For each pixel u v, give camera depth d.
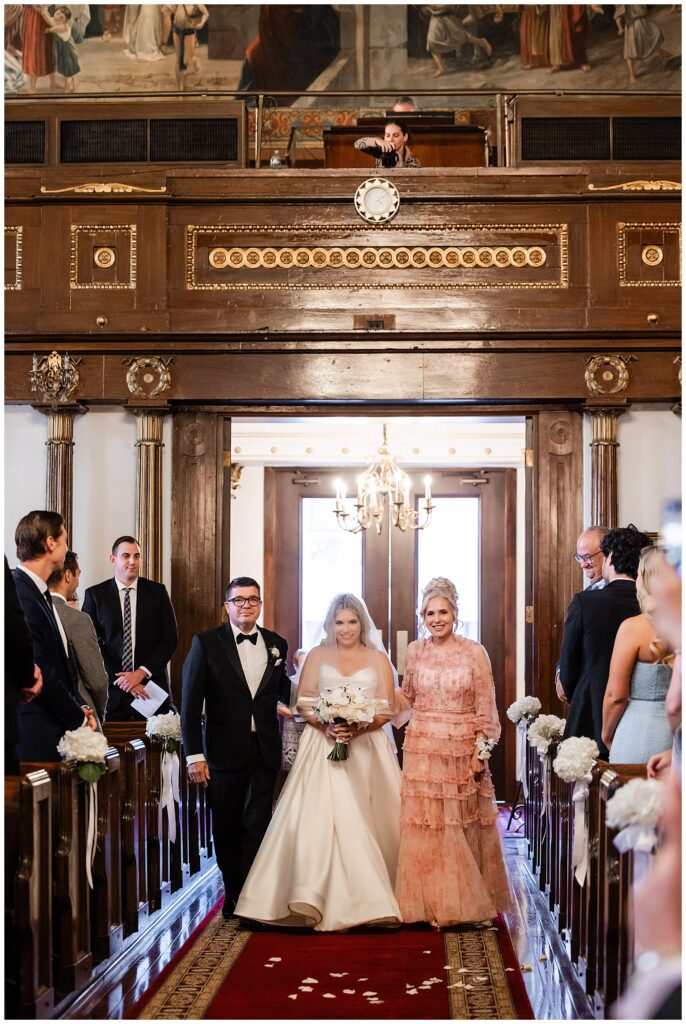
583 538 7.41
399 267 8.77
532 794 8.26
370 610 12.68
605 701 5.33
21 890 4.59
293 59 11.62
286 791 6.58
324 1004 4.98
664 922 2.89
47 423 8.92
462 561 12.71
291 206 8.82
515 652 12.59
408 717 6.96
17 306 8.84
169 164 9.01
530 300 8.73
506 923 6.60
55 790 5.03
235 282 8.80
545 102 9.00
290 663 12.57
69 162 9.05
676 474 8.78
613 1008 4.51
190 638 8.80
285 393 8.77
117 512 8.89
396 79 11.61
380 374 8.77
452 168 8.81
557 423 8.88
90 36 11.68
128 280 8.83
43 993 4.69
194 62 11.66
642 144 8.94
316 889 6.22
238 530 12.70
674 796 3.21
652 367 8.73
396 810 6.79
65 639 5.99
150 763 6.71
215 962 5.68
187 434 8.93
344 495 11.48
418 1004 5.00
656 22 11.52
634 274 8.74
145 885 6.41
